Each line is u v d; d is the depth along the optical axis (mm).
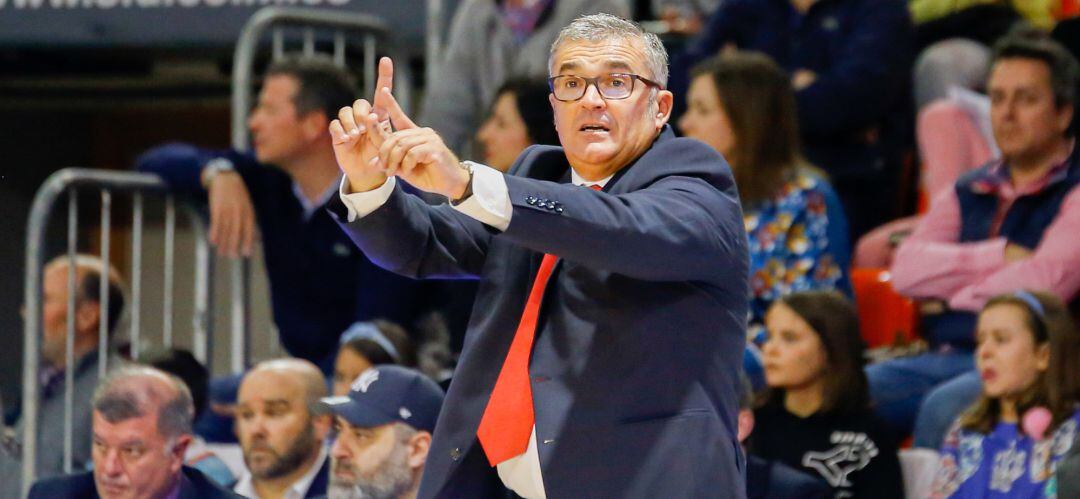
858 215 21688
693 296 9711
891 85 21156
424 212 10242
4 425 21047
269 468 16453
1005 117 18328
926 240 19016
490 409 9859
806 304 16719
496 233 8906
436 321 19047
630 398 9555
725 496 9547
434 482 9961
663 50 10320
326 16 22953
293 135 19953
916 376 18141
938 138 20672
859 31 21344
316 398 16641
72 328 19234
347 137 9445
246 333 20922
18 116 31625
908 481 16594
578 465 9492
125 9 26297
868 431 16453
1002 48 18547
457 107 22531
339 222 9859
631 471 9445
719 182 9945
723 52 22094
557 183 9781
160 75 30203
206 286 20938
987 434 15844
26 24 26609
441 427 10039
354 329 17766
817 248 18688
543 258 10062
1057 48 18375
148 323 28844
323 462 16625
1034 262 17656
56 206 24031
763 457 16562
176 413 15578
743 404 15820
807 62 21703
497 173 8961
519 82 19516
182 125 32781
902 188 22312
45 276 19625
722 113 18719
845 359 16609
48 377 19484
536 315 9883
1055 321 15672
